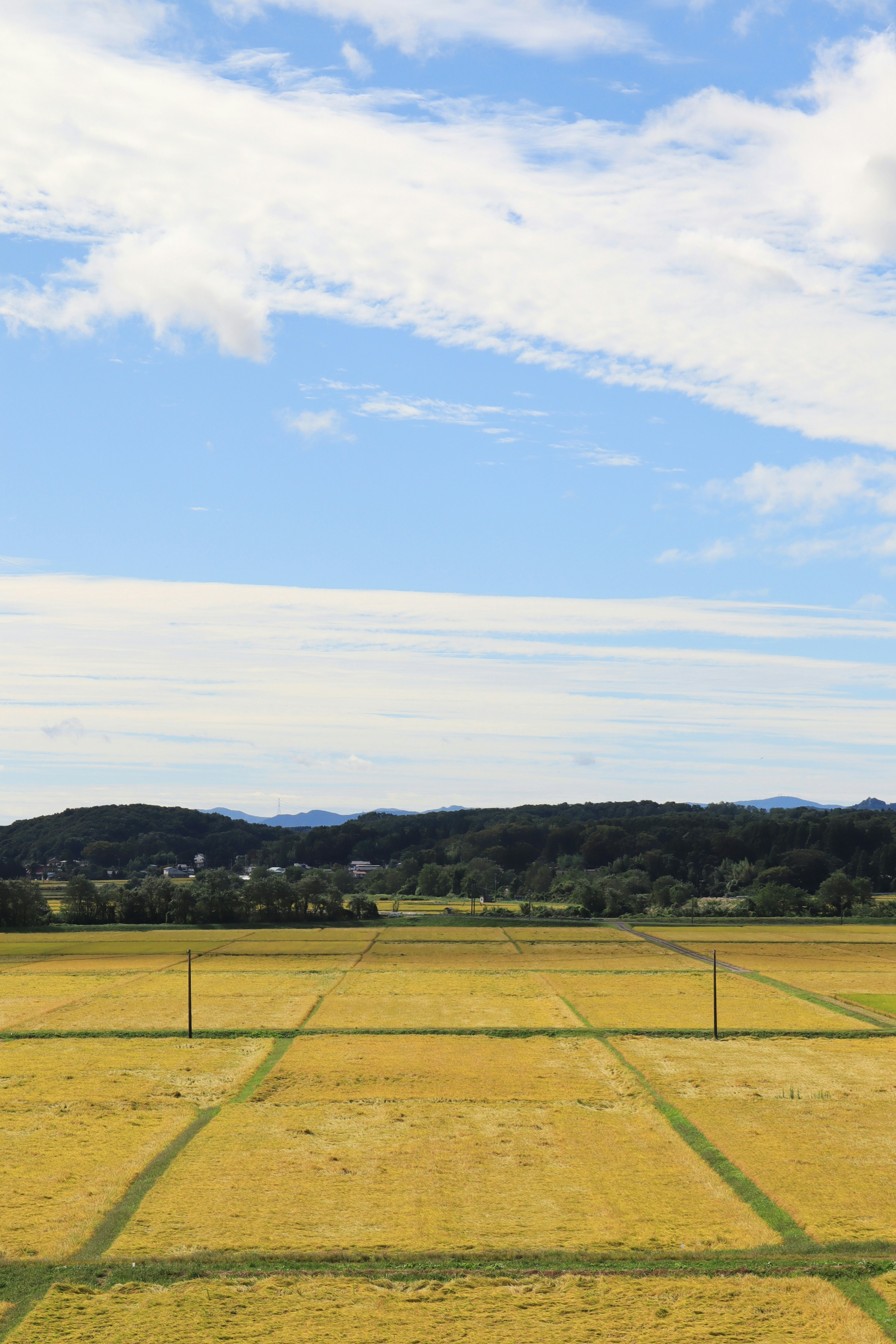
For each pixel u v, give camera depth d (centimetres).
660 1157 5016
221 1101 6034
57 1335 3397
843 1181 4681
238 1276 3816
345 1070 6750
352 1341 3384
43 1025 8381
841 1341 3372
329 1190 4588
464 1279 3791
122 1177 4753
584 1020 8550
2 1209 4384
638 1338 3397
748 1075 6612
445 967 12062
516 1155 5053
